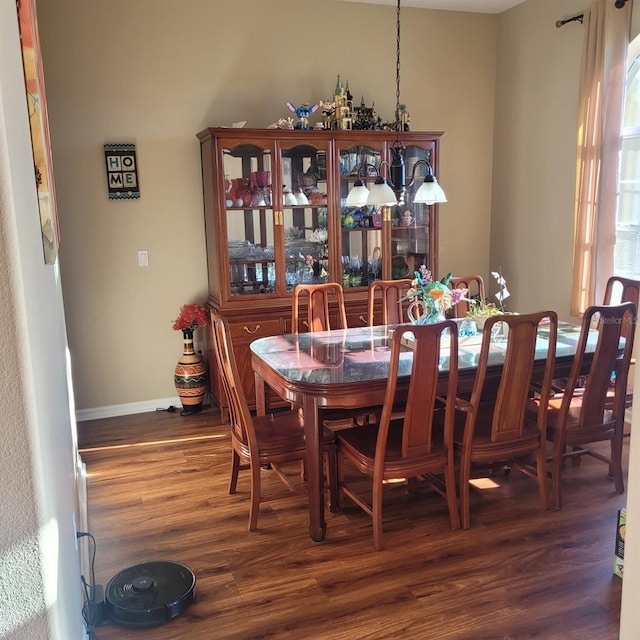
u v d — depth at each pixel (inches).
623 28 150.9
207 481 131.5
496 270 208.4
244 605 90.2
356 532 109.7
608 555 100.7
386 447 107.3
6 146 33.7
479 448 108.9
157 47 163.9
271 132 160.7
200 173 173.0
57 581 41.8
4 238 34.1
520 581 94.3
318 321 151.8
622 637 39.9
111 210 166.4
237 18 169.8
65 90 157.9
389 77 187.6
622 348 123.5
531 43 184.1
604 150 156.7
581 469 133.1
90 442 154.7
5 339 34.9
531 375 113.6
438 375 104.0
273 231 167.3
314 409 103.1
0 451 35.7
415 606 89.1
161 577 93.7
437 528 110.3
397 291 156.6
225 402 164.9
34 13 83.2
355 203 124.8
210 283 175.2
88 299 167.8
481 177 204.8
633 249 162.9
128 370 174.6
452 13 192.1
